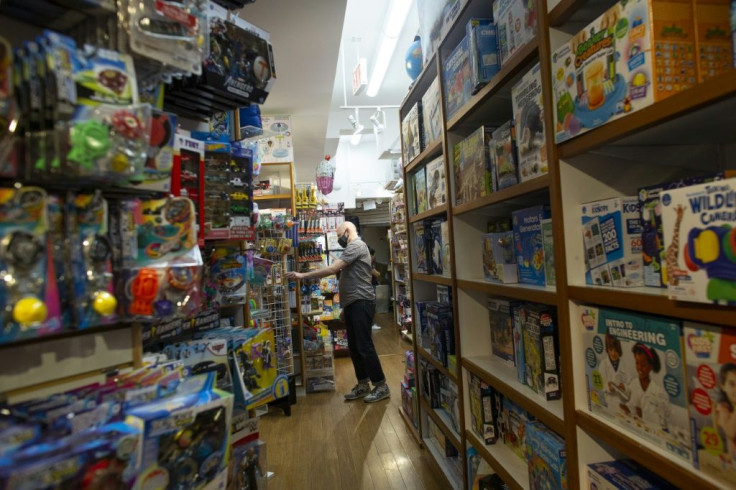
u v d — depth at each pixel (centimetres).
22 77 57
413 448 278
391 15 315
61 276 62
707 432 73
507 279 159
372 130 745
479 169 173
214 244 134
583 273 113
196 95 104
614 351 98
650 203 91
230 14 102
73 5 67
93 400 68
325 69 310
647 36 81
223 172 116
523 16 133
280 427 322
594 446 111
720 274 67
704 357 74
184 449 72
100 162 61
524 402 139
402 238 601
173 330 113
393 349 578
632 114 86
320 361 411
